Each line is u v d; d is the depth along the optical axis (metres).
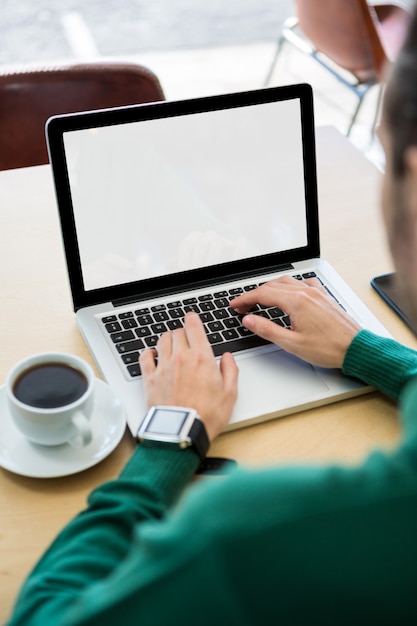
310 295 0.98
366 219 1.24
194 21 3.68
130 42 3.50
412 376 0.89
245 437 0.88
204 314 1.01
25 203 1.23
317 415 0.92
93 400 0.84
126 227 1.01
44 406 0.81
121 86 1.48
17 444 0.84
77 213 0.98
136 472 0.75
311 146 1.07
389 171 0.43
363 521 0.41
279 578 0.41
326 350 0.94
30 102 1.46
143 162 1.00
